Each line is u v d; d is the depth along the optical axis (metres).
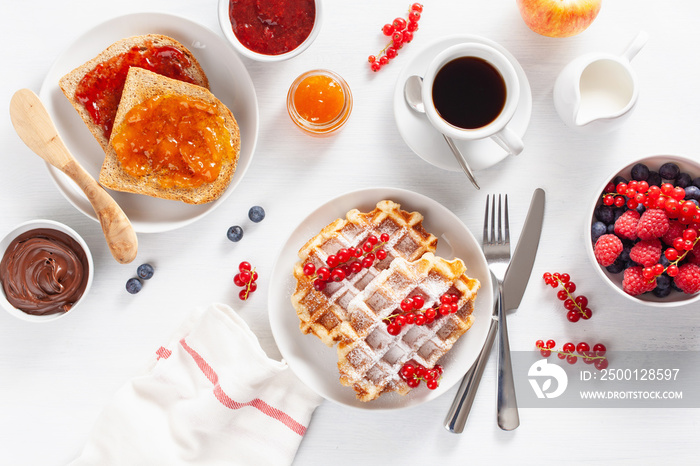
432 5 0.86
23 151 0.86
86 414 0.88
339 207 0.84
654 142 0.87
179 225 0.84
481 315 0.83
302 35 0.82
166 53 0.83
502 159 0.85
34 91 0.86
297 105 0.83
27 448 0.88
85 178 0.82
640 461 0.87
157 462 0.85
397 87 0.83
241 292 0.86
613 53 0.86
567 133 0.86
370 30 0.86
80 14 0.85
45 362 0.87
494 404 0.87
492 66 0.79
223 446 0.86
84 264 0.85
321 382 0.85
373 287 0.80
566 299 0.86
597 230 0.83
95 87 0.83
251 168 0.87
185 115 0.82
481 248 0.86
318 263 0.81
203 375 0.85
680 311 0.87
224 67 0.85
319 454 0.87
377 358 0.80
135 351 0.88
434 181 0.87
